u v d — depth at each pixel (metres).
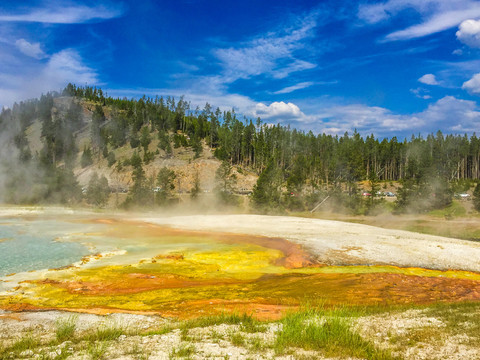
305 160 124.50
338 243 35.75
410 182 82.81
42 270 25.41
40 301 18.52
